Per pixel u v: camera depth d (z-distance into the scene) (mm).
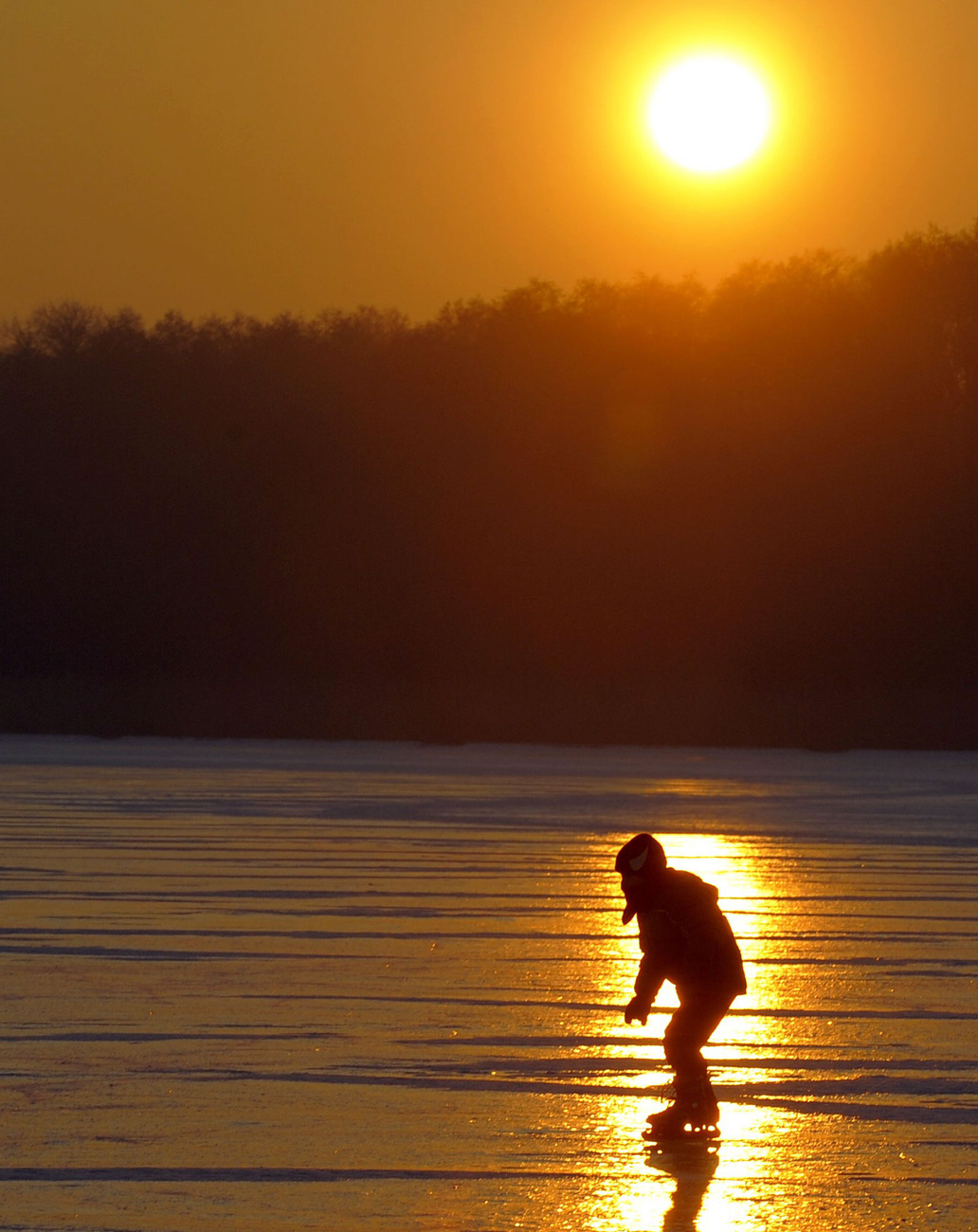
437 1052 35094
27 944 47000
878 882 61875
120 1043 35531
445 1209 25734
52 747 153000
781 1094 32375
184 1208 25656
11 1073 33188
